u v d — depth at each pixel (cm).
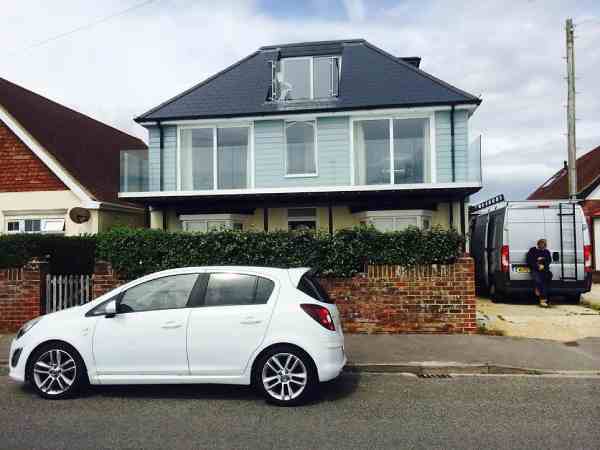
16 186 1573
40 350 598
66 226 1547
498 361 746
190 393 618
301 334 571
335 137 1524
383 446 448
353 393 621
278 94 1605
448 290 936
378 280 947
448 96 1480
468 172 1455
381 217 1501
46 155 1558
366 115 1513
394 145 1509
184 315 586
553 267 1244
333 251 948
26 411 551
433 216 1529
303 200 1521
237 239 962
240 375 576
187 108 1599
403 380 684
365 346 838
